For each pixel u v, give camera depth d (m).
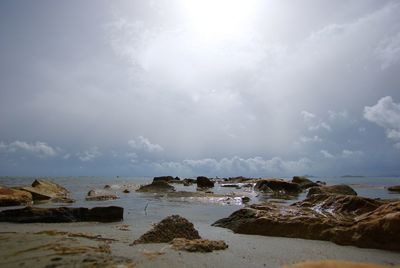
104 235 4.71
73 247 3.70
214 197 11.98
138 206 9.23
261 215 5.44
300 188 16.42
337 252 3.99
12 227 5.49
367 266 2.90
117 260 3.25
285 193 15.66
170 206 9.29
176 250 3.72
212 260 3.42
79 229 5.32
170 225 4.43
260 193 15.43
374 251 4.07
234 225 5.55
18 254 3.38
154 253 3.57
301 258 3.67
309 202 6.89
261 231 5.08
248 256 3.67
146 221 6.40
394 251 4.07
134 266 3.09
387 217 4.32
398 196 13.31
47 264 3.06
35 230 5.14
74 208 6.47
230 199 11.41
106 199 11.38
